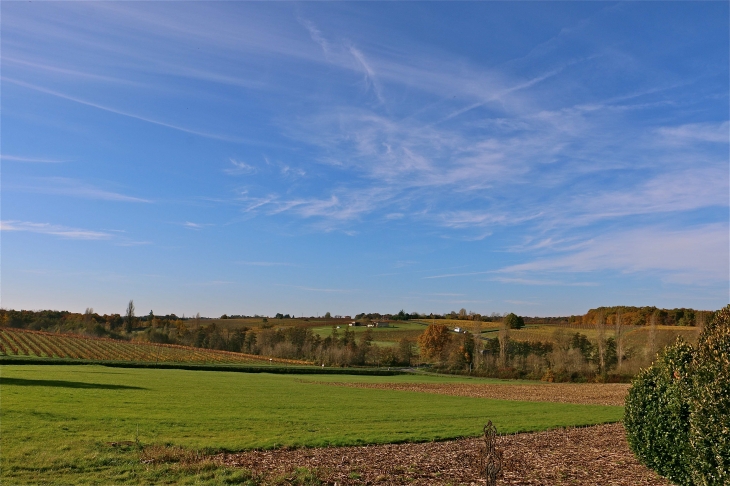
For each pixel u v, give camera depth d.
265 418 30.36
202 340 136.25
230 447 20.59
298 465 17.91
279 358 119.31
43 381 43.03
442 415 36.25
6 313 145.38
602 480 16.80
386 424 30.50
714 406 11.76
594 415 39.75
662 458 14.82
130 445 19.38
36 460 16.16
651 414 15.35
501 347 107.62
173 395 40.25
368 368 109.38
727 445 11.36
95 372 60.00
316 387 58.75
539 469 18.45
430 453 21.22
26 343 100.81
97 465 16.27
